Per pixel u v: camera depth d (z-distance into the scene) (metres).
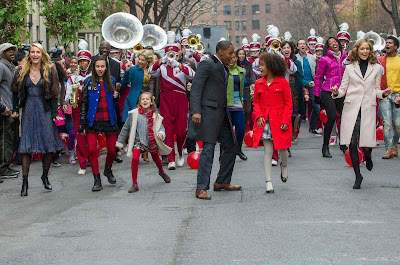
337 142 15.17
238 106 12.06
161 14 30.34
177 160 12.38
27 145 9.53
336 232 6.59
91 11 22.28
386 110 12.29
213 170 11.47
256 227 6.90
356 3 91.81
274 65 8.95
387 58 12.26
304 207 7.88
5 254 6.14
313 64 16.72
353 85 9.43
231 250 6.02
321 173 10.70
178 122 11.91
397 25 33.59
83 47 12.62
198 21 126.19
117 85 12.73
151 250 6.11
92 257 5.94
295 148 14.59
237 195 8.85
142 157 13.35
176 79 11.79
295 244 6.17
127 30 14.20
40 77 9.62
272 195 8.76
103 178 11.16
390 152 12.37
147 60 12.56
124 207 8.27
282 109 9.00
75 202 8.86
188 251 6.04
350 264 5.50
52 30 21.88
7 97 11.34
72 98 10.30
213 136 8.68
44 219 7.73
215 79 8.68
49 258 5.95
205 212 7.77
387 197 8.44
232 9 134.00
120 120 13.09
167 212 7.84
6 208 8.58
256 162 12.37
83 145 11.76
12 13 16.27
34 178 11.41
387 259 5.62
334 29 69.69
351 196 8.55
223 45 8.68
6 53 11.37
